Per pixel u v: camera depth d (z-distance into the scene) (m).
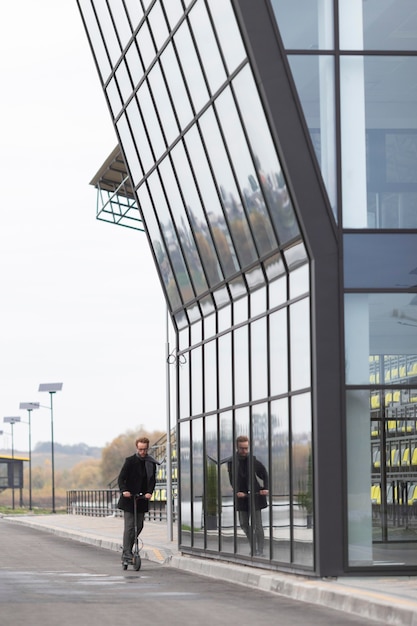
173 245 25.53
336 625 12.60
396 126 17.92
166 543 28.91
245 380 20.53
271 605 14.91
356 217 17.66
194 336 24.66
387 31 18.03
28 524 53.41
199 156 22.17
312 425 17.06
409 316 17.44
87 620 13.16
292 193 17.39
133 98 26.11
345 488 16.94
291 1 17.89
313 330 17.12
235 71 18.64
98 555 27.33
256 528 19.66
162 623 12.85
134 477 21.80
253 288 20.17
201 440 23.56
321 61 17.88
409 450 17.17
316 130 17.84
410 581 16.38
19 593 16.59
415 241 17.62
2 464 109.44
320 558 16.77
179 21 21.30
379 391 17.28
